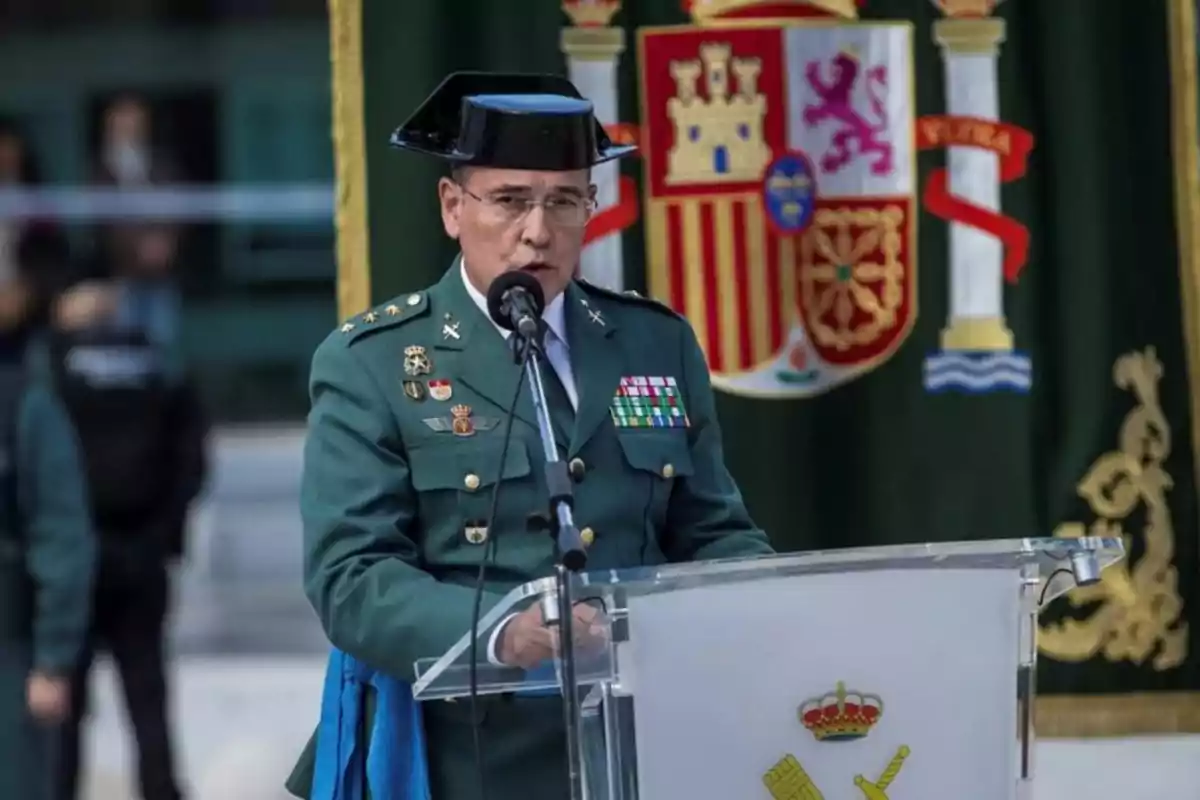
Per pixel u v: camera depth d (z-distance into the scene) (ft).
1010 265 43.11
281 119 123.85
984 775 27.35
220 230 116.88
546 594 26.11
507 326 28.63
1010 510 43.06
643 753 26.48
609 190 42.65
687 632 26.50
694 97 42.68
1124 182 43.09
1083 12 42.98
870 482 43.01
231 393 116.06
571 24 42.42
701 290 42.80
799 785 26.76
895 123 42.91
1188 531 43.34
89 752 68.85
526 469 30.25
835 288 42.91
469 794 30.60
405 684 30.73
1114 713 43.32
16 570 56.34
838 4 42.80
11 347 60.18
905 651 26.99
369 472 30.01
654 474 31.30
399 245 41.75
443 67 42.01
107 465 58.03
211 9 124.98
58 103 124.06
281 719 73.20
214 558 92.02
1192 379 43.21
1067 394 43.19
